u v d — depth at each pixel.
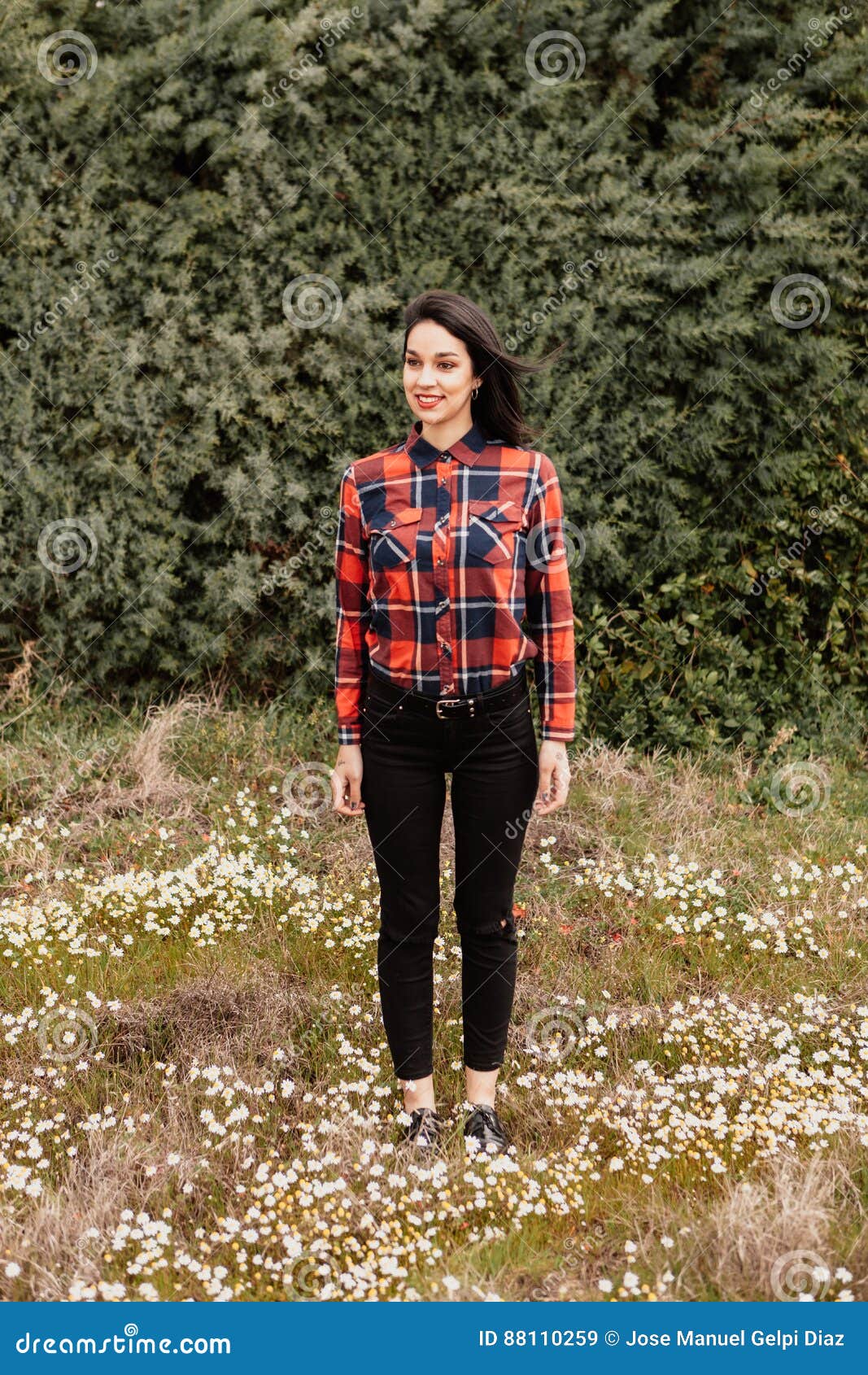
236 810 4.04
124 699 4.70
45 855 3.73
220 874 3.56
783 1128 2.58
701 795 4.25
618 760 4.39
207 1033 2.90
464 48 4.30
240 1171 2.43
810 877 3.69
